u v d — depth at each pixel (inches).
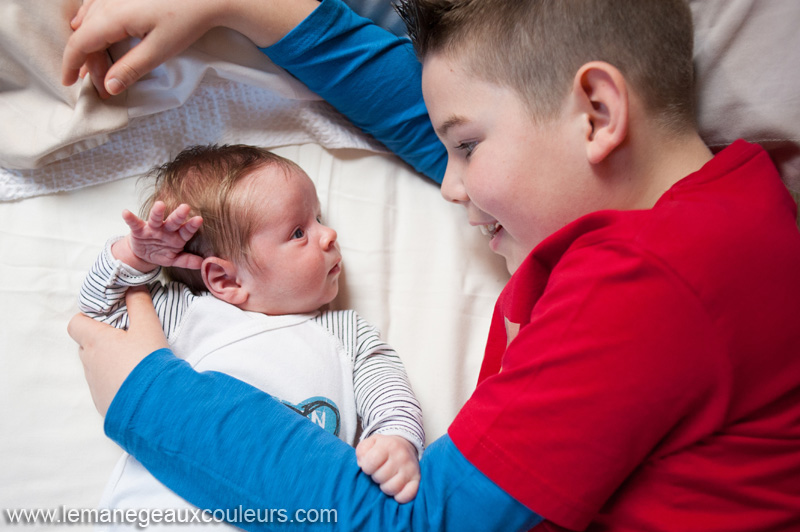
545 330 24.0
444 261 40.4
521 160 26.8
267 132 41.0
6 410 36.4
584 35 25.9
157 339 32.7
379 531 26.2
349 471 27.6
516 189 27.2
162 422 28.8
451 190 30.7
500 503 23.9
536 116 26.5
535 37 26.3
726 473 24.0
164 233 32.1
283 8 35.4
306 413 33.7
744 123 31.8
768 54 30.4
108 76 34.4
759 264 23.3
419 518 25.9
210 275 35.8
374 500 27.0
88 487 36.1
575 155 26.3
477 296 40.1
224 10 34.4
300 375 34.4
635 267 22.8
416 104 38.5
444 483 25.1
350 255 40.1
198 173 35.9
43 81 36.6
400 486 27.3
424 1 28.9
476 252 40.7
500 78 26.9
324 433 29.1
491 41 26.9
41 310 37.9
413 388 37.9
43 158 37.1
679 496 24.5
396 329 39.4
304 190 36.4
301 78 38.0
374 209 40.9
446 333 38.8
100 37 33.5
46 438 36.4
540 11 26.3
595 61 25.5
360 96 38.1
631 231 23.6
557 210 27.3
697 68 31.7
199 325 35.4
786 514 24.2
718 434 24.1
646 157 26.6
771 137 31.8
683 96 27.2
